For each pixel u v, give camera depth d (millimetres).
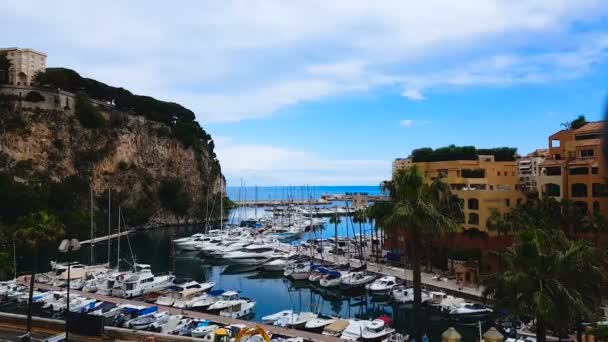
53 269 76938
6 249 75125
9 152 129500
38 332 37469
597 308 26062
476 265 68625
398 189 32500
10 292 59531
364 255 98188
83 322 35688
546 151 128000
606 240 60406
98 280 67812
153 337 34688
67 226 118250
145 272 70375
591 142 68125
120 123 164250
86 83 167375
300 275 79250
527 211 64188
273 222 162875
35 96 139125
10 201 109625
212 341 32062
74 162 143375
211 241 115938
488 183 87938
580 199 66688
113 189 153000
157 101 196625
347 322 50406
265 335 29328
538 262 24188
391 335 48094
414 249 31516
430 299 60156
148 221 166250
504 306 25375
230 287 78250
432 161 98875
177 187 179625
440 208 32875
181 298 60938
